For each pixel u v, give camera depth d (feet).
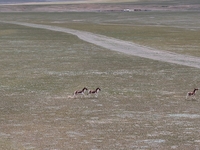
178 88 189.06
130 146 111.86
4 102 163.02
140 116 142.10
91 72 232.94
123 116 142.10
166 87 191.31
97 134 122.21
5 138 118.21
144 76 220.23
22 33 520.01
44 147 110.93
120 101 163.94
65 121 135.95
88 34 502.38
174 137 119.34
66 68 247.50
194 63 266.36
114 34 501.15
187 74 225.56
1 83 202.28
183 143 114.42
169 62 271.08
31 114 144.87
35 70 241.35
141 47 367.04
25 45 385.29
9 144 113.09
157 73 229.04
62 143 114.21
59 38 453.17
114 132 124.26
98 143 114.32
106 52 329.11
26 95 175.52
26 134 122.11
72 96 172.65
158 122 134.62
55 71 237.25
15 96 173.78
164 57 297.74
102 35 489.67
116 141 116.06
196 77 216.33
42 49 351.87
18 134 122.01
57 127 129.18
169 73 228.84
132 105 157.58
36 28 606.14
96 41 421.59
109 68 246.88
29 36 479.00
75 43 401.90
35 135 121.08
